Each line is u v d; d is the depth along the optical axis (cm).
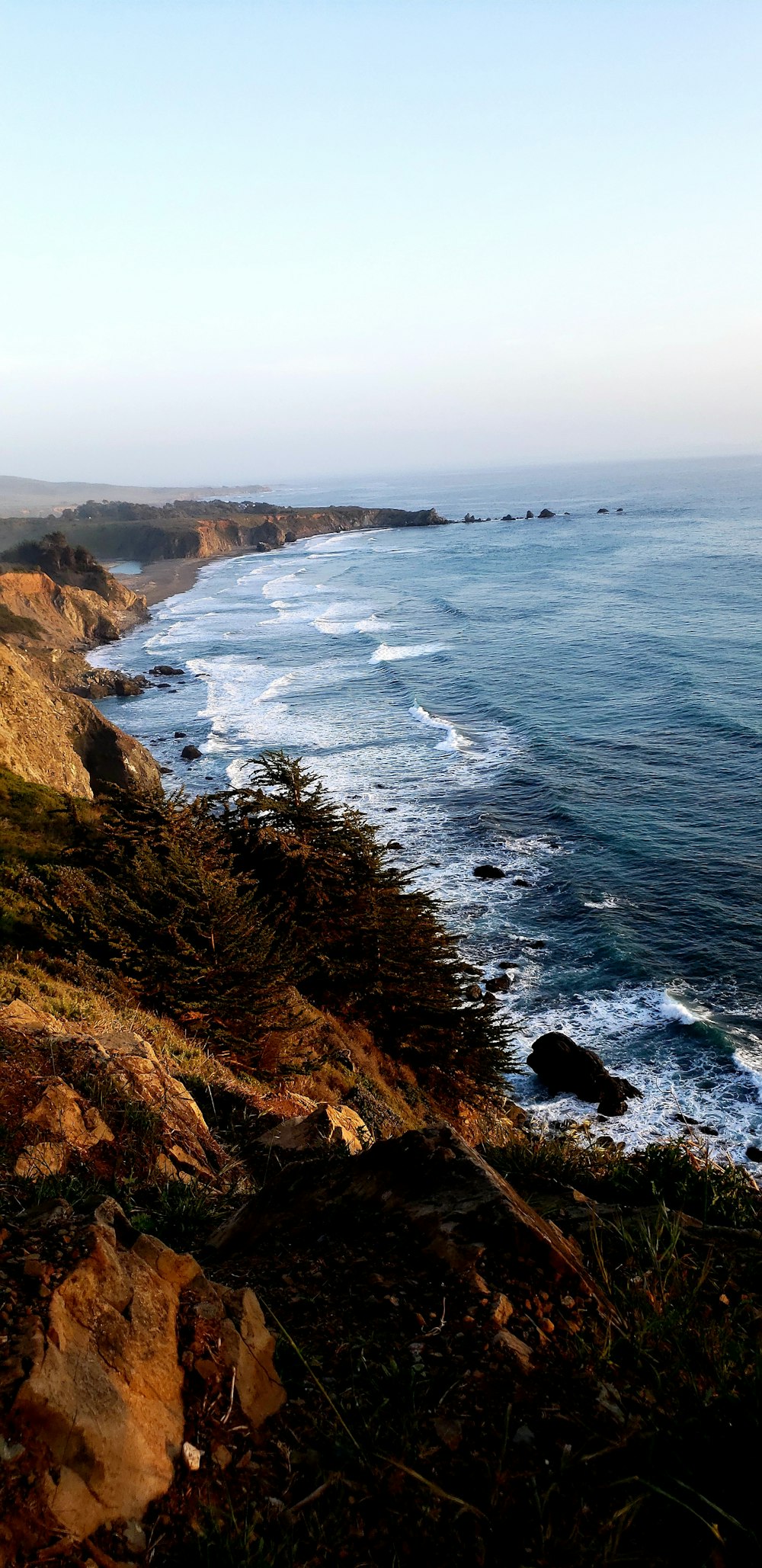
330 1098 1881
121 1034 1279
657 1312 313
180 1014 1820
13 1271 285
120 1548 227
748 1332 310
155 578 17888
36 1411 239
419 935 2541
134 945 1864
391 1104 2045
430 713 6719
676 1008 2977
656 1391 278
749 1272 355
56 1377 249
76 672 8662
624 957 3291
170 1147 1005
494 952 3419
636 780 5009
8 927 1894
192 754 6056
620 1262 369
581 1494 245
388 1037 2447
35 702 4256
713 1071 2716
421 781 5262
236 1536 232
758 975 3158
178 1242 564
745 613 9262
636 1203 451
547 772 5212
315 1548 233
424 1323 321
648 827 4378
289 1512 246
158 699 8062
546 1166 494
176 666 9419
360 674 8294
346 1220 412
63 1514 225
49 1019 1271
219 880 2117
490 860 4175
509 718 6388
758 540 15588
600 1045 2884
